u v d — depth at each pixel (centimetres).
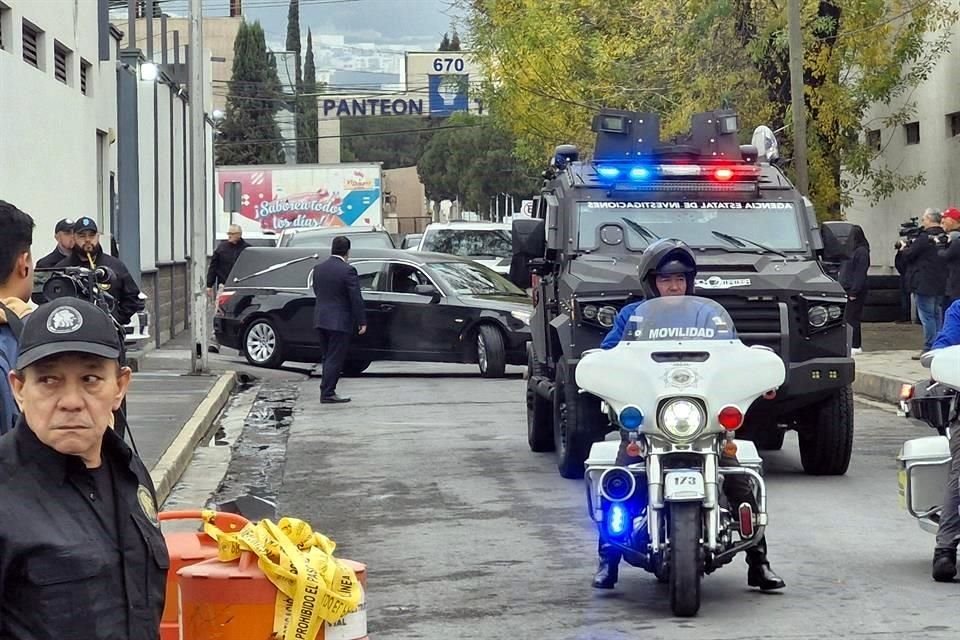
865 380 2634
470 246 4222
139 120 3900
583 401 1608
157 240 4200
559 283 1711
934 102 4112
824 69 3650
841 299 1609
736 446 1011
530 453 1898
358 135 15538
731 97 3678
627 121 1856
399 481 1688
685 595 1009
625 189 1778
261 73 12975
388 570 1219
